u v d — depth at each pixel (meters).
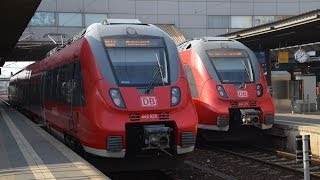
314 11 20.84
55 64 15.37
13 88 43.47
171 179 11.67
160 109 10.61
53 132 16.22
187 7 52.56
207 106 15.81
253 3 53.38
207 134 16.62
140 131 10.63
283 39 28.38
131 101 10.55
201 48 16.75
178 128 10.62
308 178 9.16
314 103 27.59
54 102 15.28
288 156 14.60
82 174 9.02
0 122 22.84
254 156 15.09
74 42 12.93
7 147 13.07
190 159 14.78
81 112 11.40
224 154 15.67
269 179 11.59
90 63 11.07
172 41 11.90
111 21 12.30
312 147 14.98
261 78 16.39
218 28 53.09
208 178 11.74
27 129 18.67
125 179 11.80
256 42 29.73
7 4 24.53
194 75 16.62
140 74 11.02
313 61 38.53
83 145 11.37
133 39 11.53
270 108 16.05
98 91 10.66
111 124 10.37
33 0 24.00
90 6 50.22
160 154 10.87
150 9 51.69
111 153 10.36
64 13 49.56
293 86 28.58
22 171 9.42
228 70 16.23
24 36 48.12
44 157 11.17
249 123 15.57
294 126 16.03
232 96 15.74
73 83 12.27
